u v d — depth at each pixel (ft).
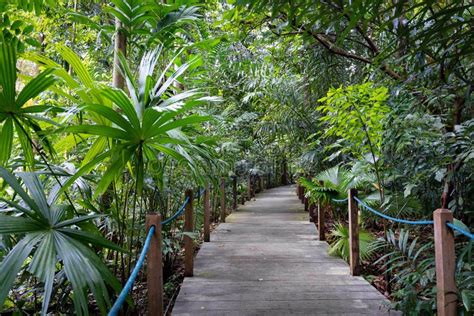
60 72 5.89
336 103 9.57
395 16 4.97
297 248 12.89
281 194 35.17
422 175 8.68
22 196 4.87
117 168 6.00
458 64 7.13
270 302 7.84
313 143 15.39
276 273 9.92
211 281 9.27
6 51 4.89
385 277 8.71
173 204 11.02
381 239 8.21
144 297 8.60
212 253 12.26
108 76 13.16
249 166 27.81
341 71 14.44
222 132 15.30
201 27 11.17
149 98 6.70
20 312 6.38
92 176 7.06
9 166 6.54
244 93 21.49
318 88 15.48
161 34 9.04
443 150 8.12
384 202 9.62
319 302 7.82
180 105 5.69
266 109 21.06
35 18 11.91
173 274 10.47
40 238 4.56
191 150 7.35
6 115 5.24
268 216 20.75
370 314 7.20
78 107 5.24
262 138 25.54
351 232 9.68
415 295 6.23
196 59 7.23
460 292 5.41
